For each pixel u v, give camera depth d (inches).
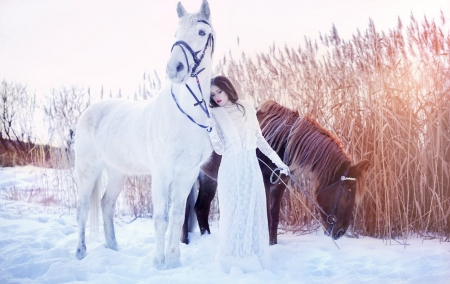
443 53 166.7
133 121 121.6
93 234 140.3
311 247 138.9
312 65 184.1
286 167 122.0
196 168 113.4
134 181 207.8
